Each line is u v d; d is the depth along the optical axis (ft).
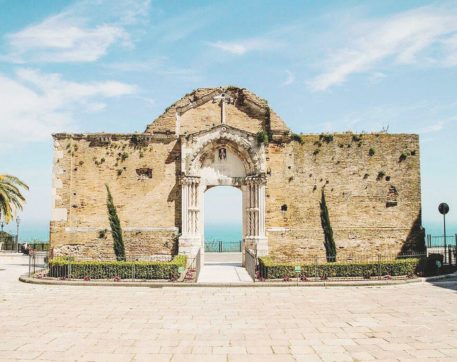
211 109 112.78
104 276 85.71
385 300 66.18
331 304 63.46
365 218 108.99
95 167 109.29
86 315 56.80
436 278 86.43
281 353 40.93
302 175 109.40
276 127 111.24
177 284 79.61
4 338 46.11
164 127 111.24
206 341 44.91
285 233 107.34
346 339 45.39
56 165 108.78
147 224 108.06
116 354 40.73
